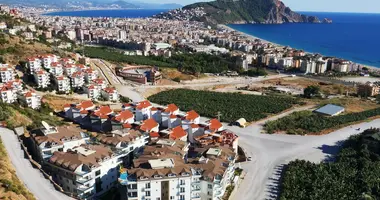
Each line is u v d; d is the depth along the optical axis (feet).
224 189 381.60
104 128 547.08
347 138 569.64
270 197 391.65
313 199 375.25
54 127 437.99
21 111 517.55
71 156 371.97
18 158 379.35
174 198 352.08
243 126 616.80
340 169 439.63
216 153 406.62
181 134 486.38
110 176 387.34
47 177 349.20
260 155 500.33
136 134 455.63
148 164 361.92
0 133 435.53
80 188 354.33
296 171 437.17
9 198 279.90
